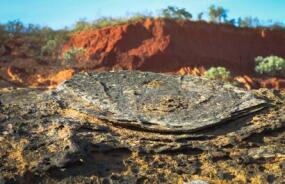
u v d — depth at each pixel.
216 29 38.12
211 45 37.31
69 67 32.78
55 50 35.94
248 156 8.51
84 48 35.91
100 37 36.28
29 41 37.28
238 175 8.11
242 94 9.96
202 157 8.41
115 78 10.31
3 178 7.17
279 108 9.88
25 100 9.91
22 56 34.41
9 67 30.84
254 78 35.19
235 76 34.59
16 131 8.27
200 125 8.98
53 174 7.56
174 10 37.97
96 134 8.64
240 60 37.72
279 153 8.66
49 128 8.45
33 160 7.66
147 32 36.50
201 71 34.75
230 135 8.98
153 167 8.09
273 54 39.53
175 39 36.19
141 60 34.56
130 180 7.69
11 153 7.83
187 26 37.12
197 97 9.77
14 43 36.41
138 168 8.02
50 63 33.72
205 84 10.23
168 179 7.87
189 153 8.54
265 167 8.41
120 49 35.28
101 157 8.18
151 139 8.73
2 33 37.41
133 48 35.56
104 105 9.41
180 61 35.19
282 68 35.94
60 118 8.98
